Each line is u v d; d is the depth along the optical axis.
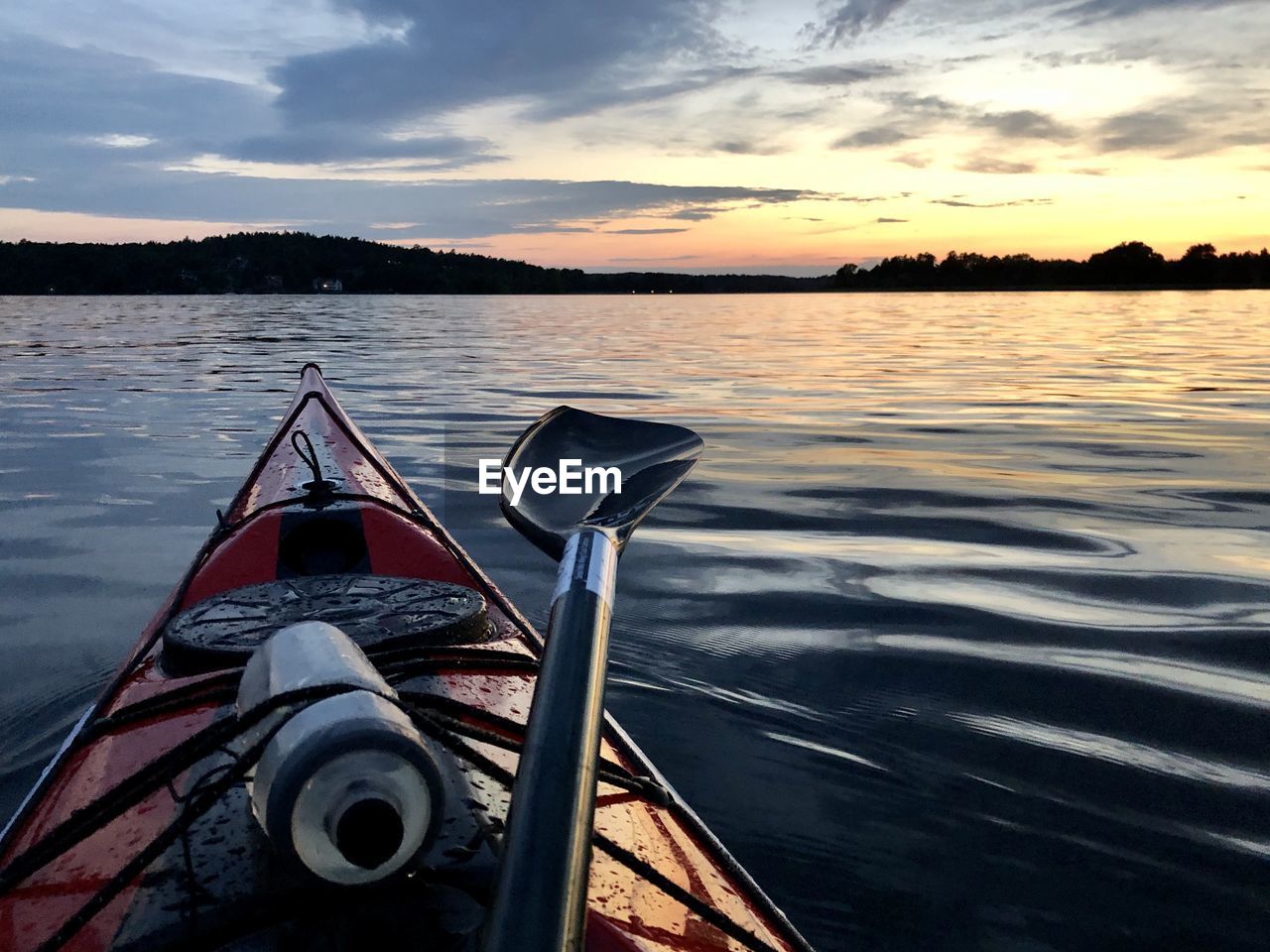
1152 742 2.66
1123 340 19.64
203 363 14.30
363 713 0.94
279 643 1.16
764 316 33.91
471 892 1.08
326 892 1.02
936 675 3.08
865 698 2.94
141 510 5.30
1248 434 7.67
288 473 3.50
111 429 7.99
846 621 3.54
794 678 3.08
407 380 12.19
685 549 4.46
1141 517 5.02
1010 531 4.76
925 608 3.67
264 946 0.99
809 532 4.77
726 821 2.31
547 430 2.44
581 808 0.96
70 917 1.07
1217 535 4.65
